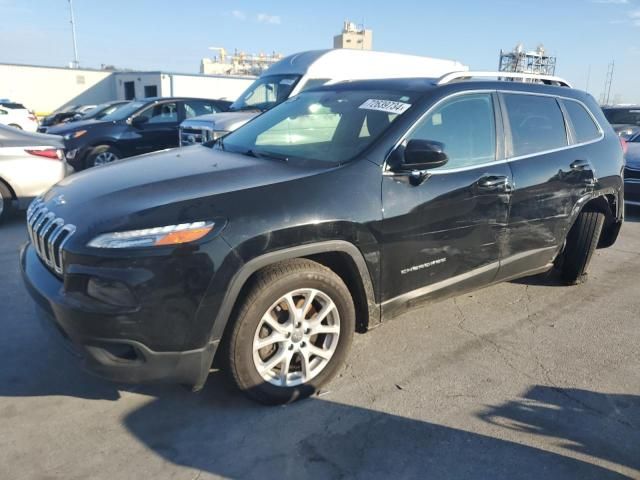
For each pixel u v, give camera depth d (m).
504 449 2.74
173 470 2.51
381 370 3.45
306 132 3.82
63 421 2.84
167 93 32.31
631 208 8.96
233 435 2.77
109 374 2.59
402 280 3.34
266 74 10.05
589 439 2.84
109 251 2.49
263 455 2.63
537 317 4.36
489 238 3.78
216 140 4.28
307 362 3.04
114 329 2.48
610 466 2.65
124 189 2.89
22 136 6.93
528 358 3.68
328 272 2.99
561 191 4.27
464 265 3.69
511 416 3.01
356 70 9.91
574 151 4.46
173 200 2.69
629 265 5.86
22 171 6.72
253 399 2.92
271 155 3.57
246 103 9.87
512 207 3.89
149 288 2.48
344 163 3.18
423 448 2.72
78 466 2.51
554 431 2.90
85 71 37.94
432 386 3.28
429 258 3.44
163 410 2.96
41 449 2.62
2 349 3.54
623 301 4.75
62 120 20.48
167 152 3.94
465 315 4.35
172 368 2.64
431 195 3.36
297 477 2.50
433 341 3.88
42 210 3.06
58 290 2.64
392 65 10.49
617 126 13.50
